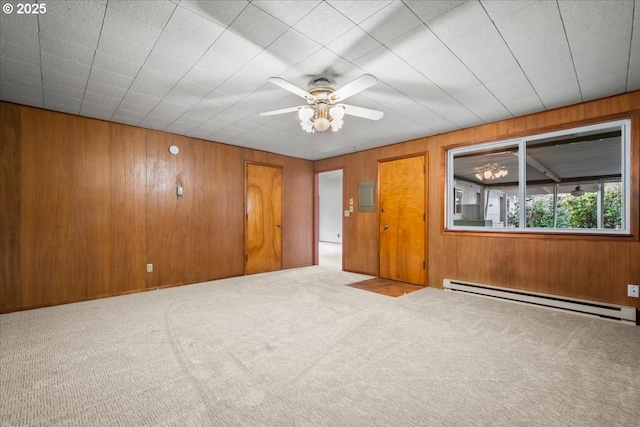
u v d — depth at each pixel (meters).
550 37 2.04
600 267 3.08
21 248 3.31
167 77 2.66
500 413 1.59
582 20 1.86
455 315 3.15
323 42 2.11
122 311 3.27
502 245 3.76
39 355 2.23
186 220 4.60
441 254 4.34
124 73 2.59
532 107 3.35
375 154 5.27
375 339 2.54
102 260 3.84
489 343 2.46
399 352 2.30
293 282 4.73
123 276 4.00
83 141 3.71
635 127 2.91
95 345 2.41
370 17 1.83
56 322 2.93
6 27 1.95
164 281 4.37
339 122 2.60
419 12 1.79
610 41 2.08
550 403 1.67
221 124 4.02
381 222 5.13
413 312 3.25
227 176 5.10
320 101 2.59
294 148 5.41
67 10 1.78
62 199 3.56
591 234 3.18
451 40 2.08
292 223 6.12
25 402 1.68
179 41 2.11
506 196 7.87
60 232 3.55
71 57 2.33
